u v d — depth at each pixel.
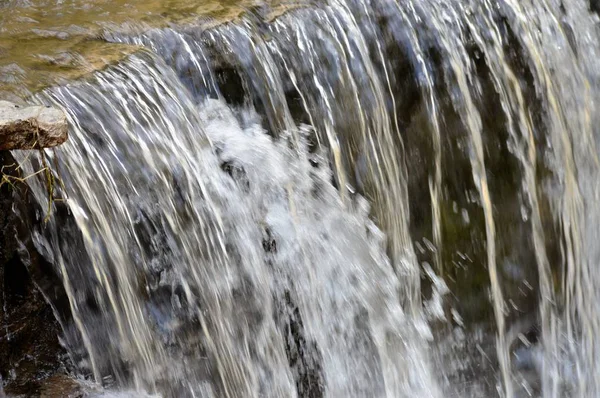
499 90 10.77
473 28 10.52
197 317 8.23
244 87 8.88
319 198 9.24
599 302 11.95
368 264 9.70
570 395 11.78
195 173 8.20
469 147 10.57
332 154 9.44
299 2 9.52
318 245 9.20
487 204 10.78
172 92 8.27
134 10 9.22
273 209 8.83
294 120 9.20
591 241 11.96
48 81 7.83
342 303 9.46
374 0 9.85
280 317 8.95
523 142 11.03
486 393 11.13
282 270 8.91
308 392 9.30
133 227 7.71
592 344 11.91
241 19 9.12
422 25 10.12
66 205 7.26
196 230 8.16
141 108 7.96
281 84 9.11
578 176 11.70
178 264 8.03
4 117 6.11
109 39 8.71
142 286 7.82
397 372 10.08
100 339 7.63
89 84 7.86
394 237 10.08
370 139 9.77
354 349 9.62
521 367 11.41
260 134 8.89
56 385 7.26
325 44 9.43
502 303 11.13
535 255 11.33
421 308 10.48
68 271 7.39
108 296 7.55
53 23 8.95
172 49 8.69
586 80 11.65
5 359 7.05
